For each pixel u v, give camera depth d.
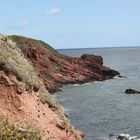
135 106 66.19
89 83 105.06
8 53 18.11
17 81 16.67
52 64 104.69
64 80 101.00
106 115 57.09
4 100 15.41
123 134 42.53
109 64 196.00
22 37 109.12
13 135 10.63
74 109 63.44
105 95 81.94
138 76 124.81
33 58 99.94
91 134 43.66
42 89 18.66
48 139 15.01
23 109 15.65
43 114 16.89
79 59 115.25
